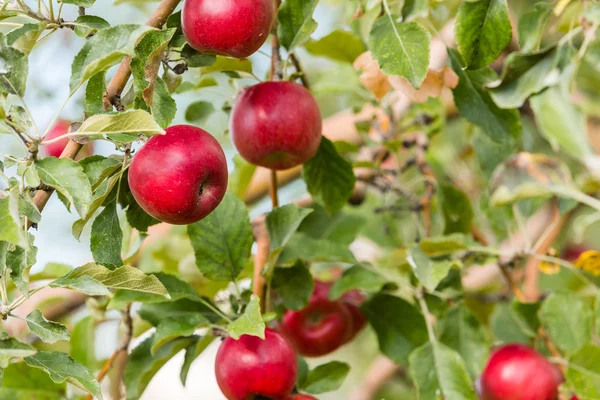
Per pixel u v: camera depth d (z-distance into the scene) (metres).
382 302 2.10
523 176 2.17
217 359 1.92
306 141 1.92
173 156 1.79
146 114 1.73
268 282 1.98
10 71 1.75
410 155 2.38
